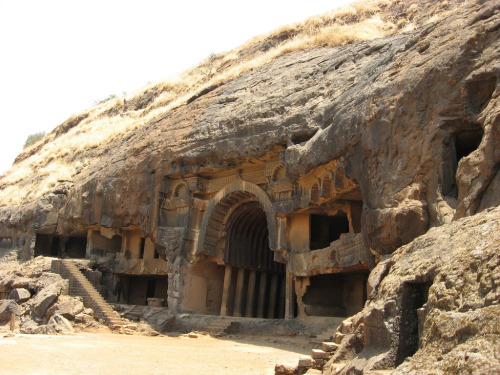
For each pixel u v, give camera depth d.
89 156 41.59
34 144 62.91
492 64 13.02
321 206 20.98
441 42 15.17
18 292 27.56
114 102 58.66
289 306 22.89
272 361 14.55
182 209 26.72
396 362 7.35
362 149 16.55
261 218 27.20
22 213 36.41
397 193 14.75
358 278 22.72
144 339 21.45
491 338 5.31
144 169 28.47
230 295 26.47
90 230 33.25
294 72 24.91
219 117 25.61
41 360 13.09
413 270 8.14
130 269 30.67
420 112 14.78
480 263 6.50
